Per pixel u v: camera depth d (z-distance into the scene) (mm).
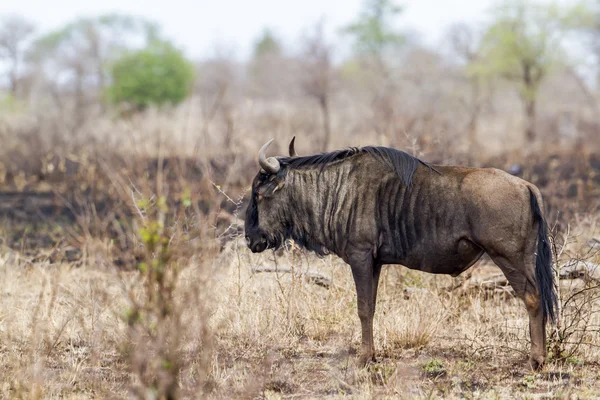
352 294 25438
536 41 99875
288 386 19547
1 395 18406
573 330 21531
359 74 121875
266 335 23375
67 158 60875
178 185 38906
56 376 20234
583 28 104188
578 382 19188
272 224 21891
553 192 44000
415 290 25469
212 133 68625
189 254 18641
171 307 15883
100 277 27688
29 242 40406
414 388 18953
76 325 23828
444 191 20156
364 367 20656
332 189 21219
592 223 31594
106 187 51719
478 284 26031
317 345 23188
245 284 25516
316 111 97938
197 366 19672
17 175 62219
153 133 65562
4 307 25641
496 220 19531
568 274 24750
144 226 16859
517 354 21391
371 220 20766
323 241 21578
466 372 20219
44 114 88188
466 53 122812
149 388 15844
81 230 41719
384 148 21078
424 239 20375
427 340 22844
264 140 69000
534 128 82625
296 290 25359
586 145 71375
